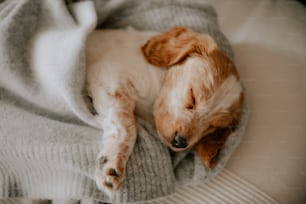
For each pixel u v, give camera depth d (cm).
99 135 50
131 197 48
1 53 52
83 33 51
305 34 62
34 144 49
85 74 53
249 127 55
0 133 50
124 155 47
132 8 60
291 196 52
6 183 52
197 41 53
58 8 55
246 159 53
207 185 52
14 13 53
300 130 54
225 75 51
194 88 50
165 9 59
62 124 51
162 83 54
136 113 54
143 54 54
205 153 51
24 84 52
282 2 66
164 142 50
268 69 58
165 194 49
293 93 56
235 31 63
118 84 52
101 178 46
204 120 50
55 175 49
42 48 52
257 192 51
